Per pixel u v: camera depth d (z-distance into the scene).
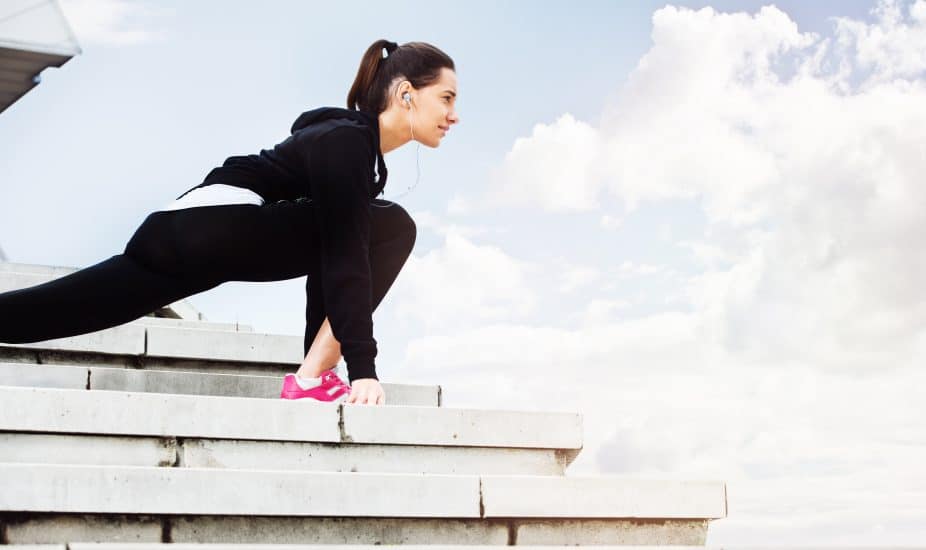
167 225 2.63
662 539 2.69
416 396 3.35
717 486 2.72
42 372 3.21
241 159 2.77
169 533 2.25
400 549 2.29
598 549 2.49
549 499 2.56
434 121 2.85
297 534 2.35
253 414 2.53
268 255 2.69
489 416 2.79
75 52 5.62
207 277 2.67
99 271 2.63
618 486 2.63
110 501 2.19
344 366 3.75
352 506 2.37
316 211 2.67
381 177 2.82
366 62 2.88
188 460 2.47
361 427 2.62
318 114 2.79
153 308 2.69
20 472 2.14
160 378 3.30
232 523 2.30
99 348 3.54
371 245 2.87
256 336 3.71
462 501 2.47
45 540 2.15
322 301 2.90
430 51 2.86
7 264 4.31
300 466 2.56
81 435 2.40
